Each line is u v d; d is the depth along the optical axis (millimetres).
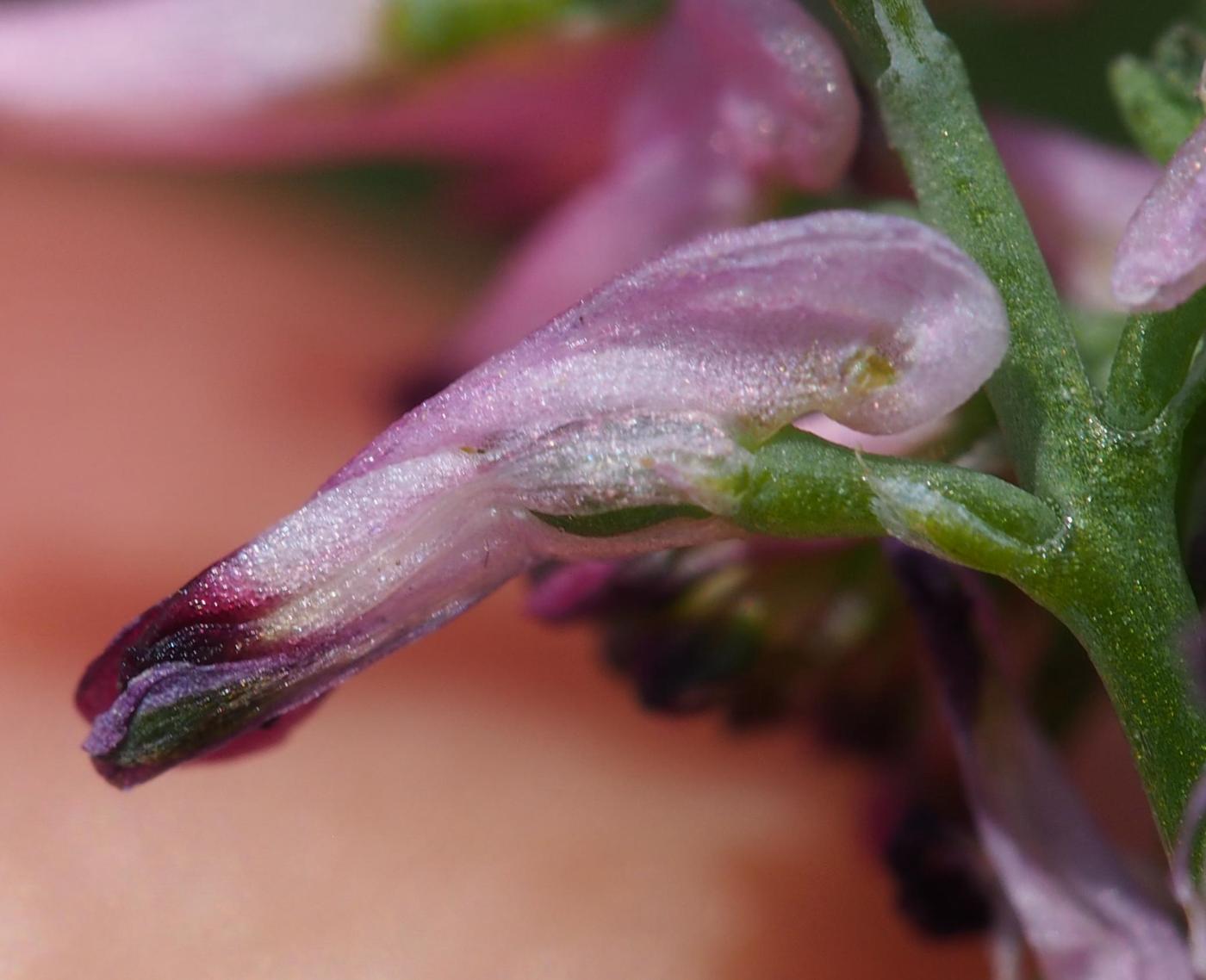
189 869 48
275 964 47
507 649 53
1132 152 46
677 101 46
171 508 54
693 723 51
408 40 48
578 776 50
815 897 48
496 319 47
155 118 48
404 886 48
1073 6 55
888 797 46
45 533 52
